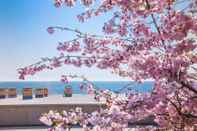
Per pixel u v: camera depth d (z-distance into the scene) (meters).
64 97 26.78
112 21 5.20
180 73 4.61
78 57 5.50
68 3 5.41
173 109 5.12
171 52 4.51
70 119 5.19
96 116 4.88
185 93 5.12
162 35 4.52
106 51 5.30
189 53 4.78
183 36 4.45
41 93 30.84
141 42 4.93
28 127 18.89
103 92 5.46
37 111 19.50
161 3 4.69
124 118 4.77
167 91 4.75
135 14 4.95
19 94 31.84
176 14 4.51
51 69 5.67
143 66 4.51
